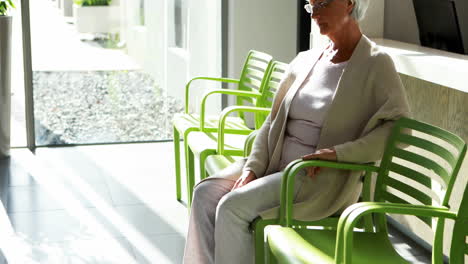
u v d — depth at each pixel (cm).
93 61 562
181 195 444
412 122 251
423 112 360
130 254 349
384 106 265
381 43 407
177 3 574
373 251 238
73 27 553
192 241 294
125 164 516
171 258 345
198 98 598
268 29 598
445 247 328
